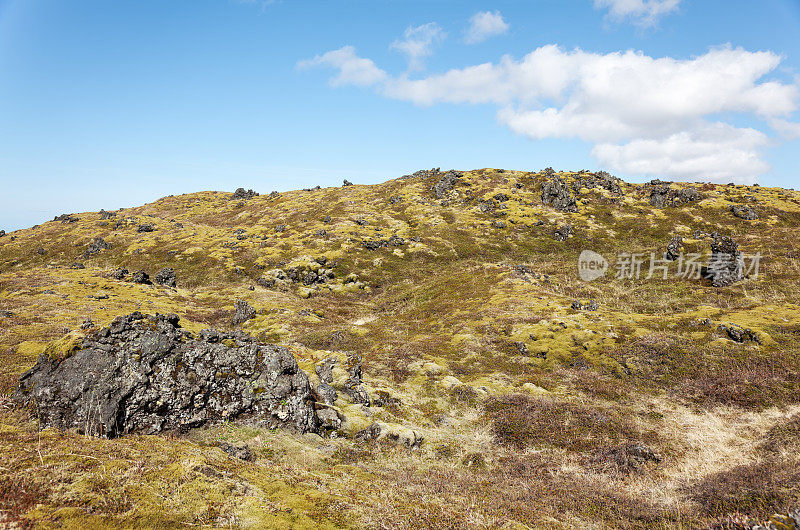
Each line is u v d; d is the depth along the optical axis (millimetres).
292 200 186250
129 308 59312
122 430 16328
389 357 40594
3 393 18188
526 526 11953
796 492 12180
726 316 46375
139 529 8859
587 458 20750
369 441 21047
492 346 44250
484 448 22453
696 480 17062
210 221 169375
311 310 70500
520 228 121375
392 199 162750
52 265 111875
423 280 92000
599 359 39469
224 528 9648
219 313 66688
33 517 8188
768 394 29078
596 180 156875
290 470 14789
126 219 171750
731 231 104375
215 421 18391
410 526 10922
